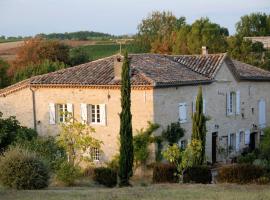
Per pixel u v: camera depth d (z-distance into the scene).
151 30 115.81
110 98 43.19
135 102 41.97
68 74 46.38
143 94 41.59
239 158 46.03
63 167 33.84
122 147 35.34
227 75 49.16
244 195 25.28
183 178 35.81
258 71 54.91
